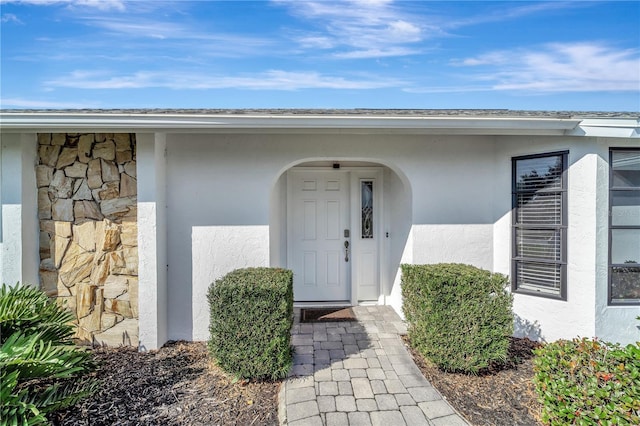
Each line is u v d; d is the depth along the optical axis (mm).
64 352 2832
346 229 5730
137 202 3930
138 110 3742
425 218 4434
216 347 3186
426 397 2914
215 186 4219
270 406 2830
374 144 4363
